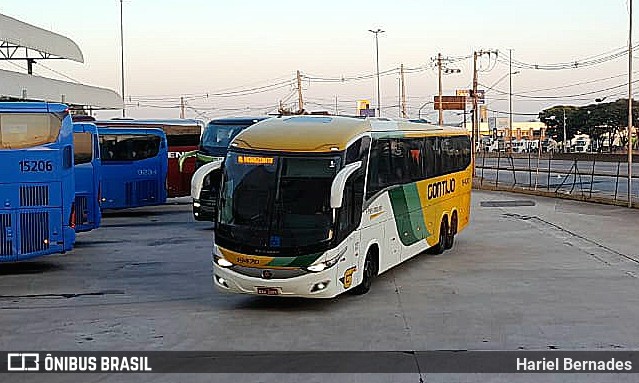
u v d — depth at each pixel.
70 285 15.22
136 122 32.09
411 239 16.61
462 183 21.23
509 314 12.21
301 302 13.23
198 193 13.59
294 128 13.11
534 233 23.78
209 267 17.47
